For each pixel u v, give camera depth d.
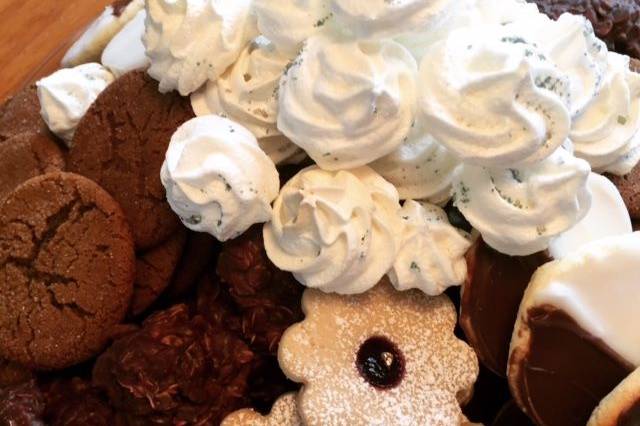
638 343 0.26
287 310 0.28
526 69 0.24
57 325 0.28
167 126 0.30
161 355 0.27
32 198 0.29
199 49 0.28
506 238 0.26
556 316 0.26
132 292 0.29
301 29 0.27
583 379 0.27
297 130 0.26
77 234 0.29
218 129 0.27
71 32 0.41
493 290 0.28
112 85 0.31
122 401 0.27
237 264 0.28
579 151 0.29
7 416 0.27
